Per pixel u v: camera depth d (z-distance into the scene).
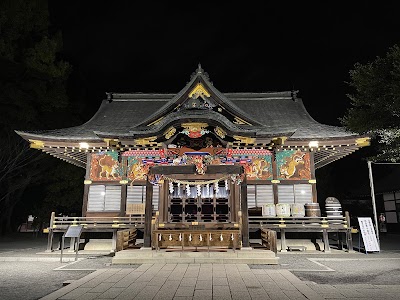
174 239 12.95
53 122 25.58
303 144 16.33
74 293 6.94
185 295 6.77
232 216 13.64
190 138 14.28
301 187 16.56
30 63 24.55
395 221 29.69
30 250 15.79
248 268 9.96
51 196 25.45
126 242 13.22
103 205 16.41
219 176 13.91
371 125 14.55
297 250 15.40
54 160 26.22
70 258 12.97
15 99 21.75
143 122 15.66
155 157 15.11
